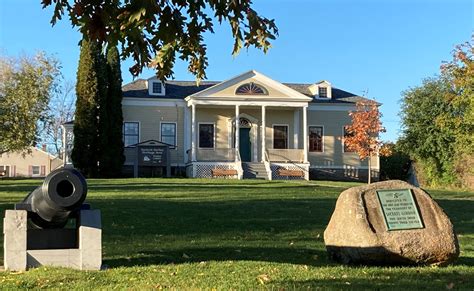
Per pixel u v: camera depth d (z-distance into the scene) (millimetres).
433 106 38125
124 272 7215
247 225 12883
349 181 38031
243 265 7785
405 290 6152
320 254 9094
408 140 39469
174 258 8492
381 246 7578
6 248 7172
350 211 7926
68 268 7258
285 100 35719
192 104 34812
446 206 18750
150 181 25984
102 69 32844
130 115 35750
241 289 6129
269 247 9859
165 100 36094
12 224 7219
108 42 4066
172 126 36344
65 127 37375
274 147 37594
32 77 39969
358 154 36562
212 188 22391
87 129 32188
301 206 16812
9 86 39781
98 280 6711
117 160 32812
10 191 20125
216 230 12039
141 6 3811
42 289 6242
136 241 10367
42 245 7461
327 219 14195
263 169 34531
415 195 8047
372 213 7875
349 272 7273
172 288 6176
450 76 35562
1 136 39031
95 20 3982
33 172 66250
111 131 32906
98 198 17328
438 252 7695
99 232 7438
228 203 16938
